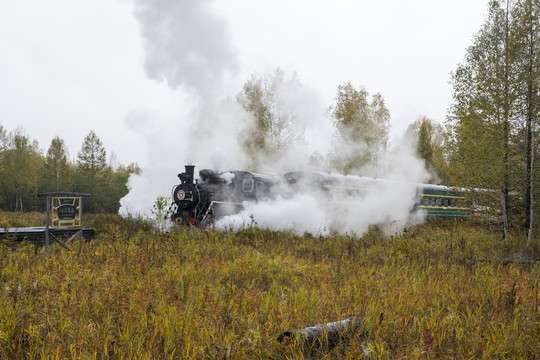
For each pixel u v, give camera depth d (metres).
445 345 4.92
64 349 4.45
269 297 6.18
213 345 4.58
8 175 40.16
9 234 10.89
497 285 7.45
